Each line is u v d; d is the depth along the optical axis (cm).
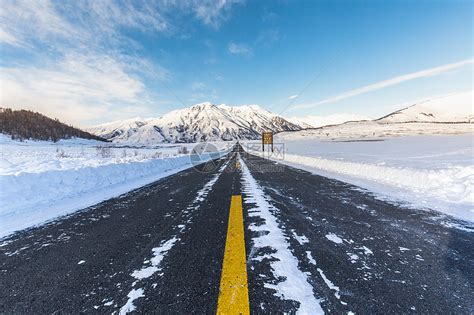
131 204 480
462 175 582
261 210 402
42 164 898
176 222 349
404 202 457
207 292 172
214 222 342
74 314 154
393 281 185
